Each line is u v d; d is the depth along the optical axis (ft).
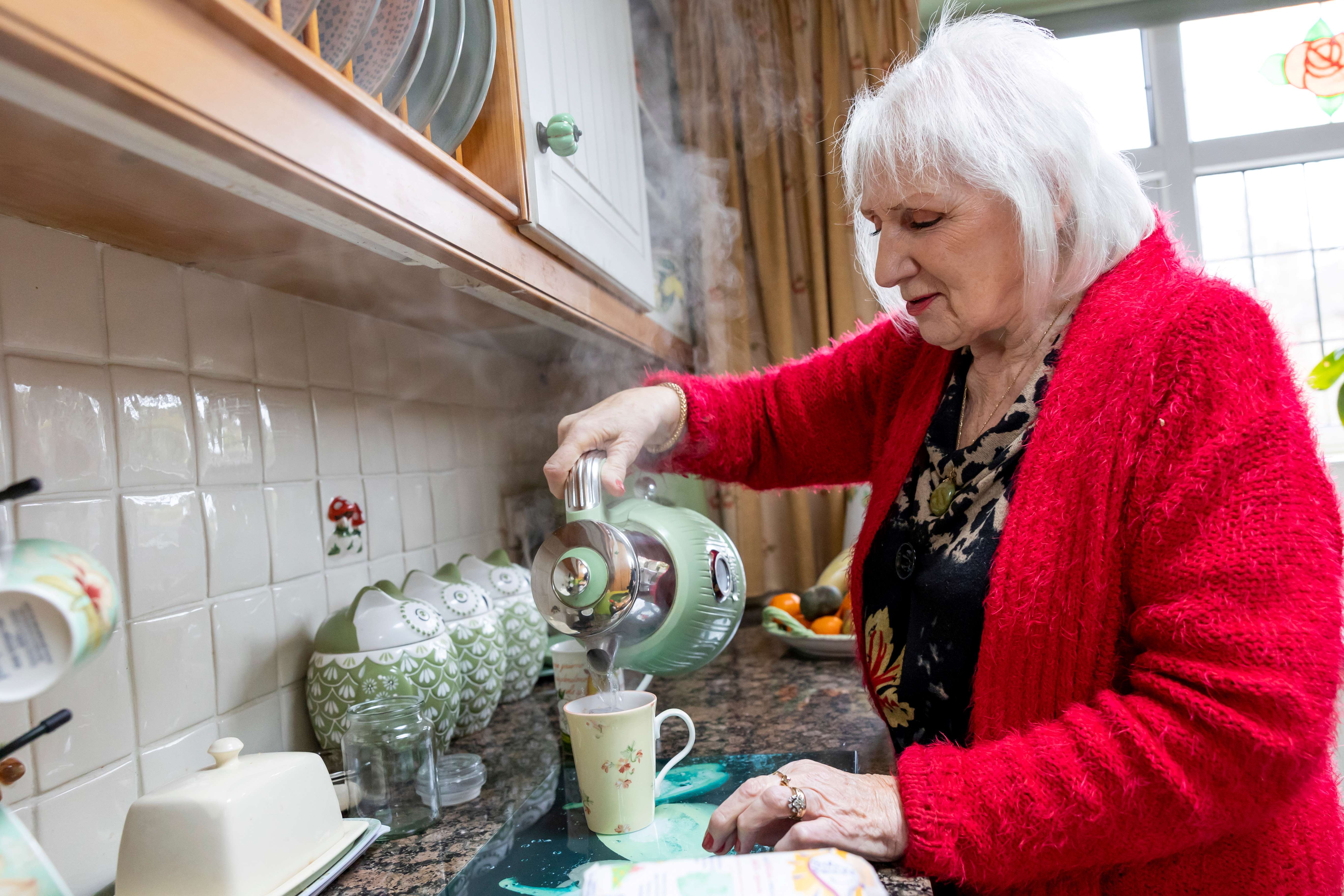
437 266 2.59
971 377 2.68
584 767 2.46
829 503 6.90
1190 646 1.83
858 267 6.65
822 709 3.56
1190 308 2.05
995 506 2.37
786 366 3.55
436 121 2.77
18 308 2.16
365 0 2.06
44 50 1.17
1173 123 7.18
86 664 2.01
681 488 6.05
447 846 2.42
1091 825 1.82
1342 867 2.15
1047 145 2.18
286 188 1.84
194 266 2.77
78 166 1.81
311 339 3.41
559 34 3.30
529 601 3.97
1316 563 1.78
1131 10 6.96
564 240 3.18
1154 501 2.01
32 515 2.16
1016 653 2.15
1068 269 2.36
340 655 2.90
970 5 6.98
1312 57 6.97
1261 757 1.71
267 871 1.99
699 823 2.51
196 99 1.44
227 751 2.10
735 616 3.02
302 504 3.28
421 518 4.24
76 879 2.17
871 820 1.96
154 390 2.58
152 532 2.52
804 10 6.72
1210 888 2.06
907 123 2.24
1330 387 5.95
